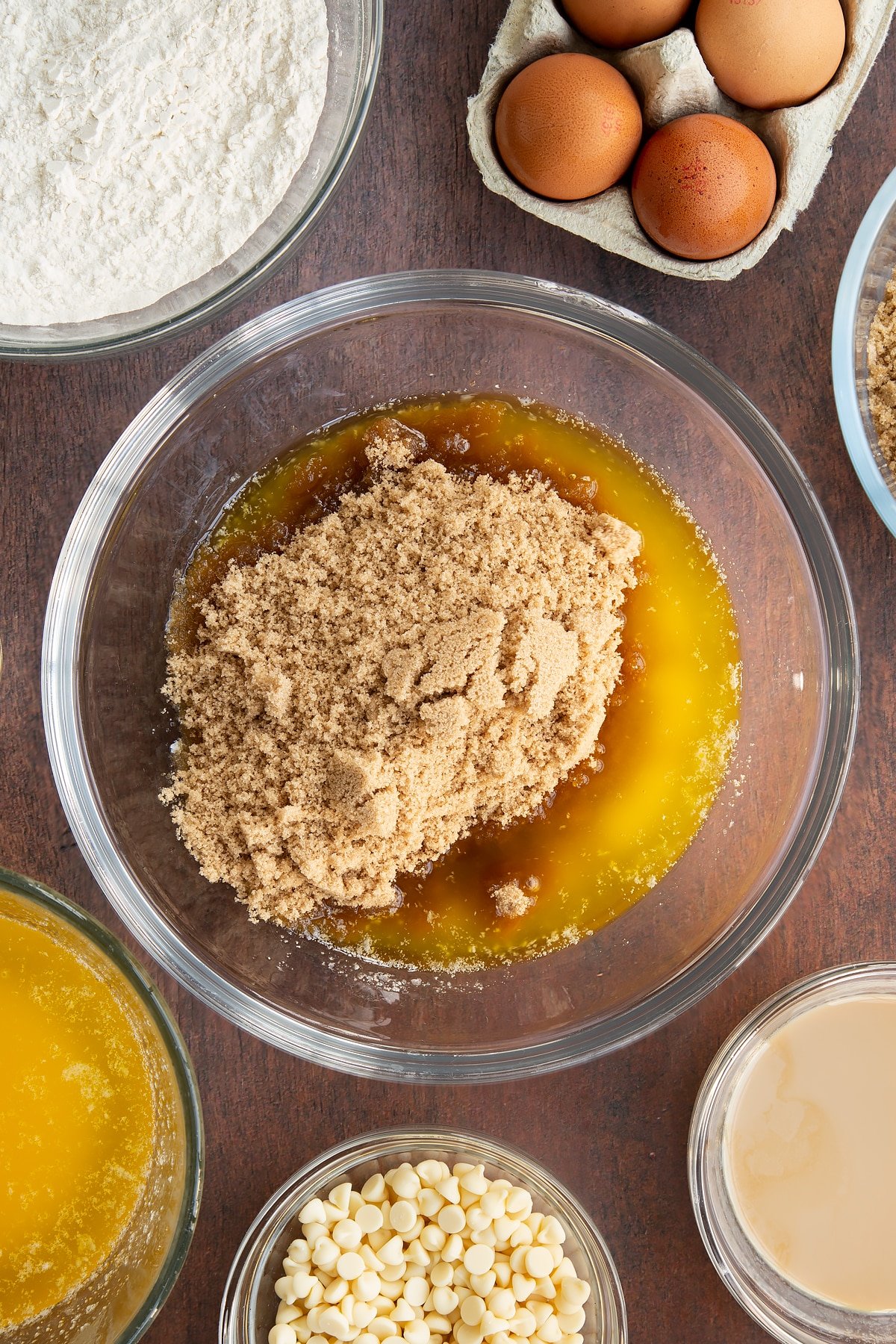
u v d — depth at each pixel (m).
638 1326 0.70
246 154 0.66
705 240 0.65
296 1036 0.69
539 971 0.70
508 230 0.69
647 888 0.70
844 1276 0.70
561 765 0.68
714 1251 0.69
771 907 0.69
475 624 0.66
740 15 0.64
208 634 0.68
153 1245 0.68
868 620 0.70
